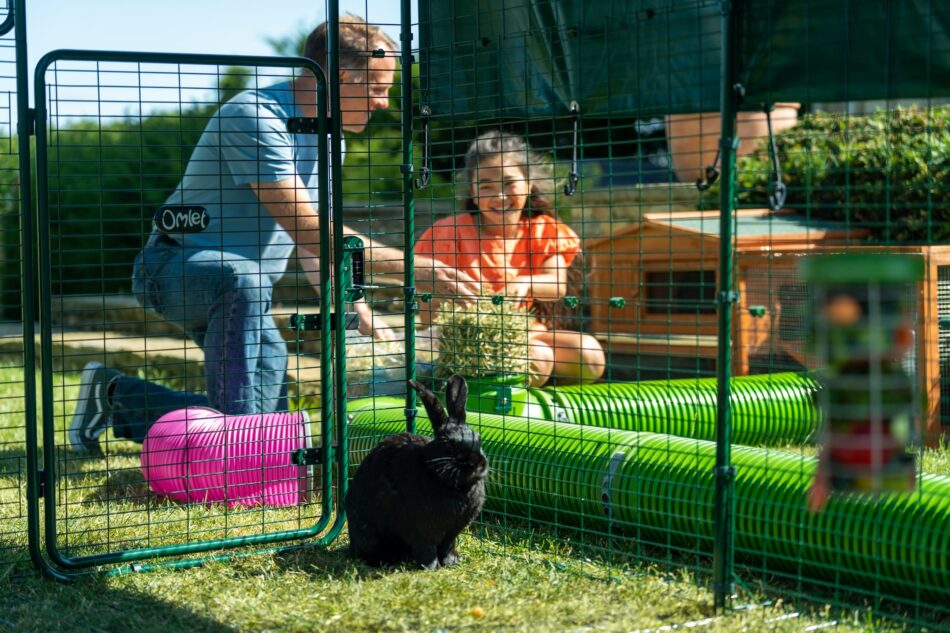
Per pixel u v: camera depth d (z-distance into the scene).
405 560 4.07
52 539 3.99
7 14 3.93
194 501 5.12
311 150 5.77
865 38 3.34
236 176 5.52
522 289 6.61
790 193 7.88
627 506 4.23
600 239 8.02
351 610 3.42
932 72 3.26
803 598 3.56
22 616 3.50
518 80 4.38
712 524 3.90
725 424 3.40
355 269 4.54
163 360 10.18
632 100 3.96
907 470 2.96
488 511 4.68
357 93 5.50
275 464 5.16
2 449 6.50
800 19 3.43
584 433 4.68
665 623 3.27
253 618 3.38
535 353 6.37
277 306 11.39
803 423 6.07
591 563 4.02
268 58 4.27
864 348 2.92
